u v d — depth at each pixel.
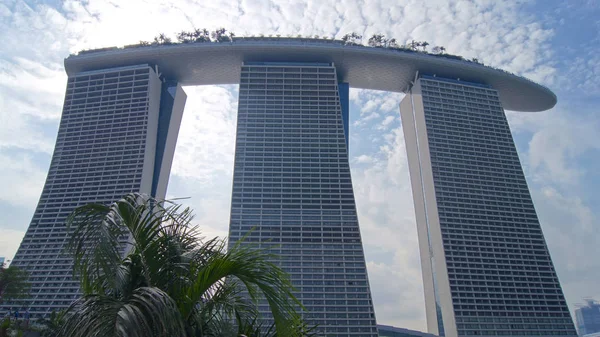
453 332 158.12
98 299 12.98
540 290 170.25
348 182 169.25
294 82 192.75
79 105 196.38
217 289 16.11
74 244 14.73
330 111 186.50
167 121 195.00
